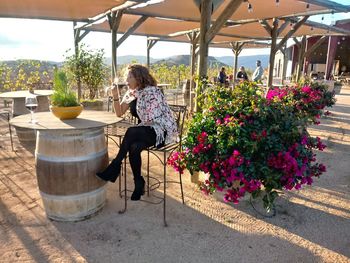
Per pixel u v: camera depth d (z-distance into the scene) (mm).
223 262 2176
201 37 4262
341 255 2275
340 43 21625
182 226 2635
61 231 2516
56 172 2496
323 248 2359
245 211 2922
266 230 2600
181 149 2965
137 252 2266
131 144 2658
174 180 3654
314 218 2812
